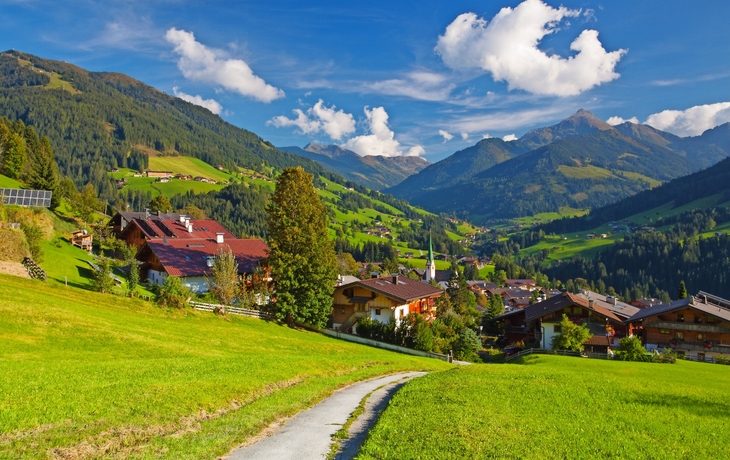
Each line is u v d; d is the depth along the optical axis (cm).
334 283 6228
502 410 2003
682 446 1677
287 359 3158
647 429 1873
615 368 4391
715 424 2030
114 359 2650
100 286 4819
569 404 2231
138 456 1339
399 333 6006
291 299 5706
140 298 4872
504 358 7088
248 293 6044
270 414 1903
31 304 3378
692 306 7131
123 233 9000
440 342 6134
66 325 3125
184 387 1972
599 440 1650
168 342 3359
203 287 6606
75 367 2170
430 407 1997
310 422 1867
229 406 1931
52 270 5788
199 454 1410
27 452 1278
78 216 9806
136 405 1692
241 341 4181
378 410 2134
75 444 1367
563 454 1483
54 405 1587
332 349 4703
